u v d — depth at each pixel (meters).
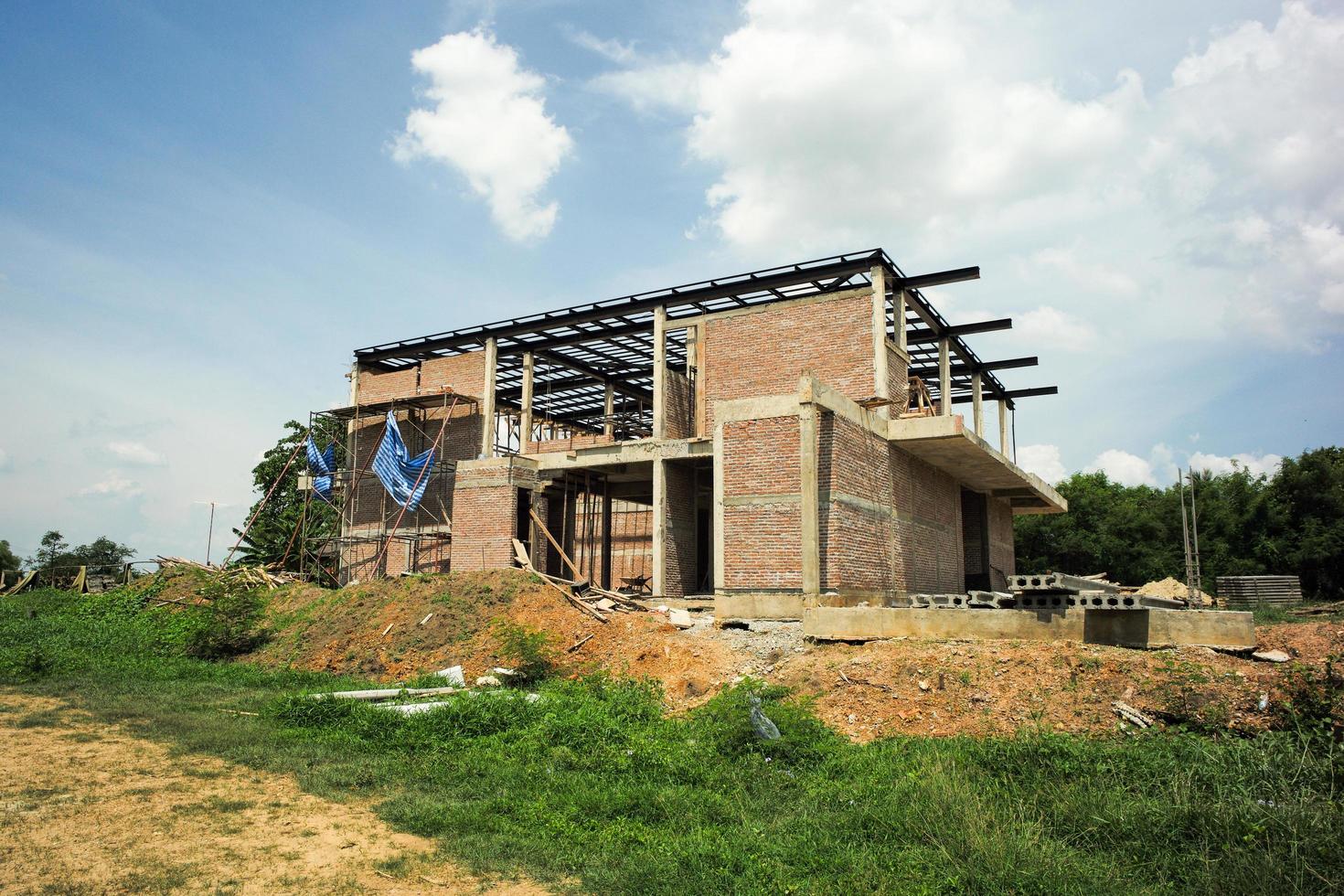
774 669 15.44
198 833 8.94
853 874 7.64
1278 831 7.82
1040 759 9.89
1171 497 51.91
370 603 24.30
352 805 10.10
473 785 10.88
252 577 30.70
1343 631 12.58
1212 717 11.31
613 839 8.91
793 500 19.92
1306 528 44.69
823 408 19.44
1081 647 13.45
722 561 20.47
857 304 24.27
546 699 14.73
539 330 31.03
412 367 35.00
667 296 27.61
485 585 23.23
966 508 31.98
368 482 34.59
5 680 18.09
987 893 7.18
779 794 10.20
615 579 36.12
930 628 15.50
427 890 7.73
